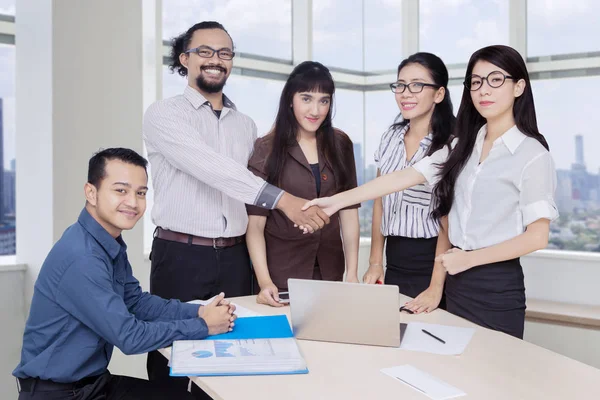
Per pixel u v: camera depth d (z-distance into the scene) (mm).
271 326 1881
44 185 2994
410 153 2605
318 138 2502
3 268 3027
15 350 3090
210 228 2504
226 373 1473
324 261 2557
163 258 2533
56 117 2939
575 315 3568
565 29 4105
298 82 2377
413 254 2523
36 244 3066
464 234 2105
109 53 3131
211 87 2535
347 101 4887
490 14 4387
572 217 4113
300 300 1747
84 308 1716
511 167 2004
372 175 4992
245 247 2650
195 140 2410
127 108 3225
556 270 3980
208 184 2416
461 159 2160
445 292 2252
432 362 1565
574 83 4074
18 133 3156
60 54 2939
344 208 2613
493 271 2021
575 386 1394
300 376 1468
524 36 4246
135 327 1709
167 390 1955
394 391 1369
